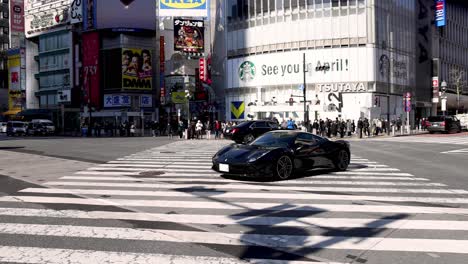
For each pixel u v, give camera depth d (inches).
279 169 405.1
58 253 191.8
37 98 3120.1
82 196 334.3
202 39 2610.7
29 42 3132.4
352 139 1304.1
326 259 182.4
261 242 207.9
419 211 274.7
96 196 333.7
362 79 1818.4
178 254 189.5
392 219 253.1
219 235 220.7
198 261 179.6
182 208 287.4
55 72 2878.9
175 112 2539.4
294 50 1907.0
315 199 316.2
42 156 695.1
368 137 1424.7
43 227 237.9
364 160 610.9
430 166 529.7
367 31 1829.5
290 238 214.2
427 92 2320.4
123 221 252.1
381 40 1879.9
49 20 2903.5
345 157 489.1
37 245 204.2
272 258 183.8
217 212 274.5
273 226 238.2
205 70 2507.4
